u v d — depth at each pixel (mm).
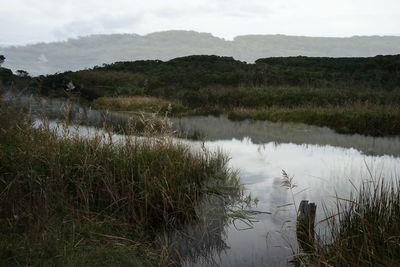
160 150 6094
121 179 5027
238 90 22531
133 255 3711
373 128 12875
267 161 8562
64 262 3320
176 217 4797
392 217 3729
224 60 41812
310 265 3547
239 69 33531
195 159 6441
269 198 5879
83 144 5680
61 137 5762
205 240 4367
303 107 17594
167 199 4844
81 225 4121
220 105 20281
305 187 6512
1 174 4578
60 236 3734
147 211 4758
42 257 3387
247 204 5582
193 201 5141
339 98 18750
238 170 7656
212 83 27953
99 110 18531
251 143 10828
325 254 3527
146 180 4996
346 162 8609
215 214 5098
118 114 17203
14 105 6512
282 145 10664
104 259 3557
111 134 5992
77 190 4645
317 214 5160
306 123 14859
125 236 4121
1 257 3266
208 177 6238
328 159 8898
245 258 3959
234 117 16625
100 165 5109
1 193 4180
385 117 13477
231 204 5559
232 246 4238
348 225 3865
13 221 3934
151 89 26781
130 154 5574
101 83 28797
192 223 4770
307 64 36219
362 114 14016
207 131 12969
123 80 29594
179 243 4270
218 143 10688
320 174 7441
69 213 4297
